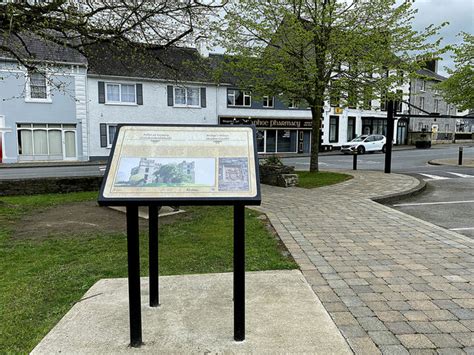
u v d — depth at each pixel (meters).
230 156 3.05
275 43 13.04
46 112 23.39
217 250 5.21
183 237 5.91
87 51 10.12
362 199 8.94
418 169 16.78
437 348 2.77
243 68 13.66
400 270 4.34
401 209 8.41
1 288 3.98
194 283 4.02
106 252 5.23
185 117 26.91
